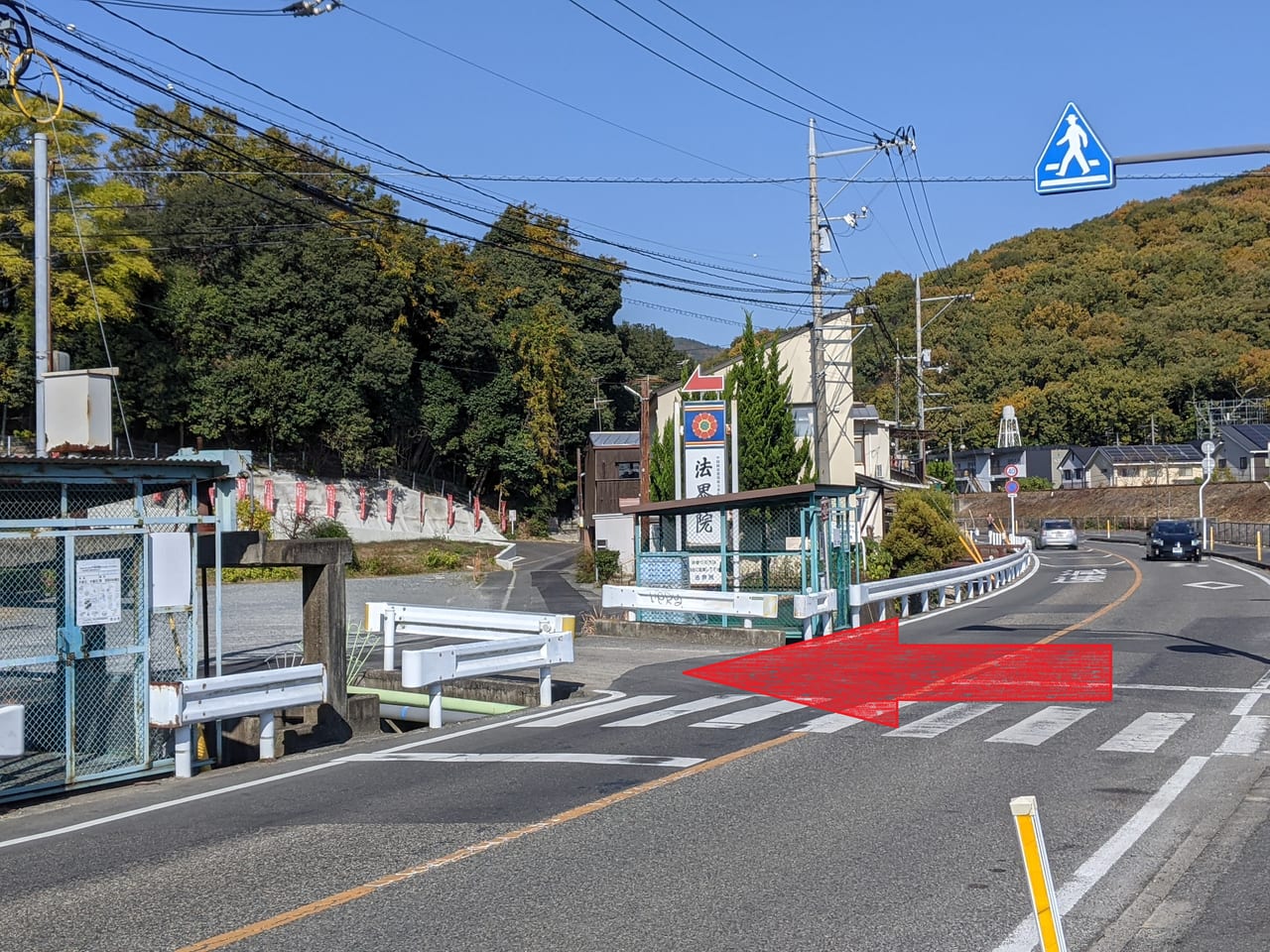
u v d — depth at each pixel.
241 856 7.01
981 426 96.62
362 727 12.30
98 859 7.14
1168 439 93.00
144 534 10.23
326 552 11.98
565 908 5.76
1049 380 96.94
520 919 5.61
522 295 67.44
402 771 9.79
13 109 32.62
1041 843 3.60
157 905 6.02
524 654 13.58
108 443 12.26
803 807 7.86
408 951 5.20
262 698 10.72
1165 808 7.74
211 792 9.32
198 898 6.12
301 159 40.69
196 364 49.28
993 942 5.21
